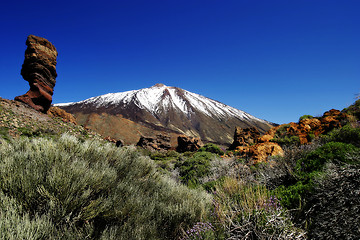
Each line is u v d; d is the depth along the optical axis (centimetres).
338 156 417
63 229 215
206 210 362
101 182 312
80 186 270
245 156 973
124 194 324
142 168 510
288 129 1141
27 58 2133
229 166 824
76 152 412
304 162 488
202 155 1154
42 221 200
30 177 246
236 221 301
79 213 235
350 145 452
